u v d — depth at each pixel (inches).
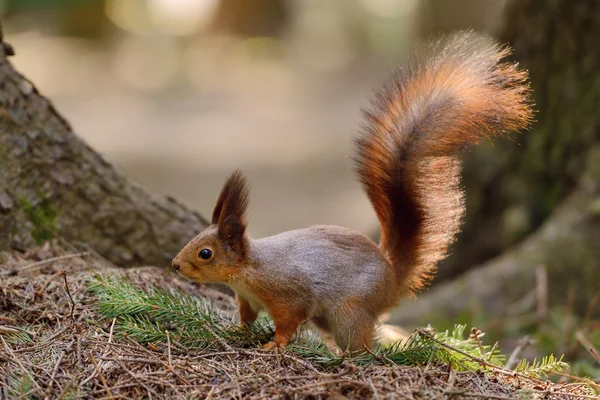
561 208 566.9
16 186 373.7
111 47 2272.4
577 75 576.1
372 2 2674.7
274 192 1112.8
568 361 429.7
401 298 340.5
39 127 389.1
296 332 319.3
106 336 289.9
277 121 1610.5
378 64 2233.0
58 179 388.8
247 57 2363.4
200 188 1101.1
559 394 271.7
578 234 537.6
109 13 2351.1
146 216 413.1
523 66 595.2
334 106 1750.7
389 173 336.2
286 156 1323.8
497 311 530.3
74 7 2271.2
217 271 298.2
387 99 337.7
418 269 341.1
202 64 2233.0
